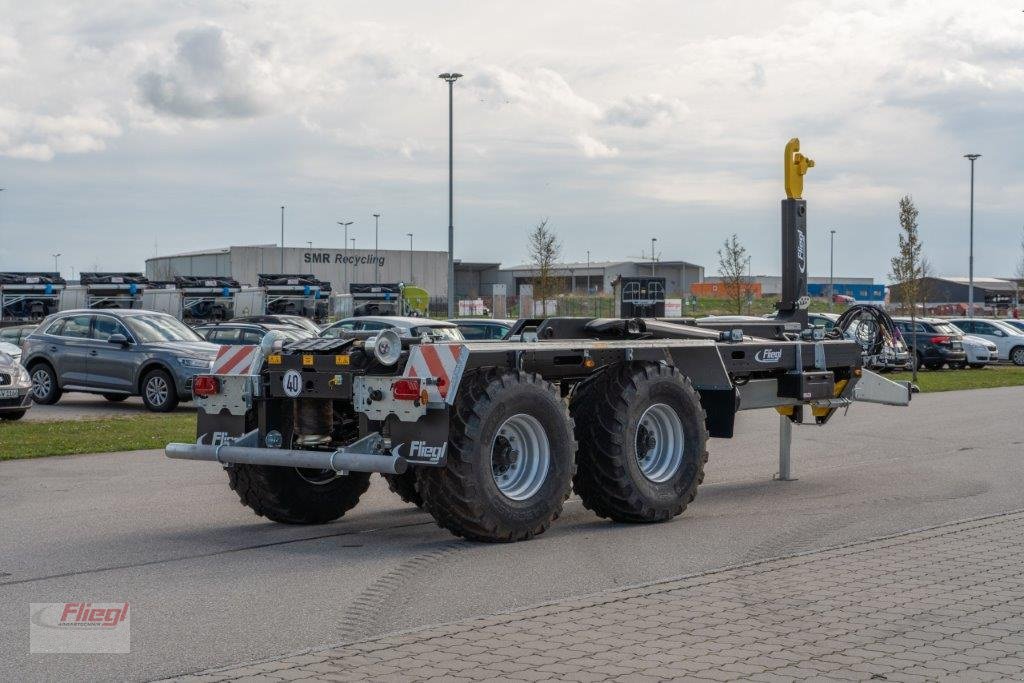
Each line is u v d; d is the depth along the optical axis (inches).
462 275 3152.1
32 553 298.2
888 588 258.1
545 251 1640.0
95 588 258.7
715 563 288.0
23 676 193.2
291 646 211.3
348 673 193.2
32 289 1390.3
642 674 193.0
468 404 300.7
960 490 418.3
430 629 222.2
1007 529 334.0
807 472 472.4
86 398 897.5
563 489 321.1
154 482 430.9
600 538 321.7
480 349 305.1
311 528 339.6
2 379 660.1
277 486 335.6
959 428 660.1
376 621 229.6
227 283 1536.7
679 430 353.4
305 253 2942.9
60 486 420.2
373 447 306.2
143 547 307.4
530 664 198.4
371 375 304.7
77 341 804.0
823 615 233.5
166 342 780.6
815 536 326.0
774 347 406.9
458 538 322.3
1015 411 783.1
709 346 371.6
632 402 336.8
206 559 291.7
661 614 233.9
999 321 1712.6
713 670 195.3
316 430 324.8
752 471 475.5
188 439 572.4
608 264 3127.5
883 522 349.7
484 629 222.2
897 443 581.3
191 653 206.5
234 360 331.3
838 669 196.5
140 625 226.2
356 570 278.2
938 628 224.1
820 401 431.8
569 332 381.7
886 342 467.2
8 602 244.8
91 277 1440.7
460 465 298.5
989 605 242.8
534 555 297.0
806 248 444.8
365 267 3006.9
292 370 318.3
